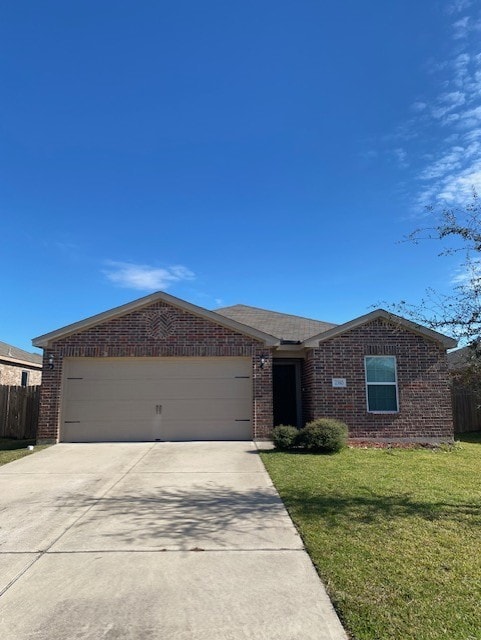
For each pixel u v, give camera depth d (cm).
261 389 1421
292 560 506
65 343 1421
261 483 862
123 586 451
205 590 441
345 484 845
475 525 610
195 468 1002
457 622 376
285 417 1655
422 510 679
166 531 600
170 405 1427
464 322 693
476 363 681
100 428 1410
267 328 1753
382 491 795
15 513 689
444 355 1484
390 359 1489
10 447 1391
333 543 547
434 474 950
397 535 573
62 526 625
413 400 1461
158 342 1430
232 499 752
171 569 487
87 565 499
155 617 395
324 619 389
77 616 397
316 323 1852
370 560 497
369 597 418
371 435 1441
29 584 457
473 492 793
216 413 1429
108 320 1437
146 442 1388
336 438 1211
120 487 842
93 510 698
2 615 400
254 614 398
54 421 1384
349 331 1486
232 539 569
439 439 1446
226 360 1453
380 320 1491
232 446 1306
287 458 1122
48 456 1175
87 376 1431
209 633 371
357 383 1465
